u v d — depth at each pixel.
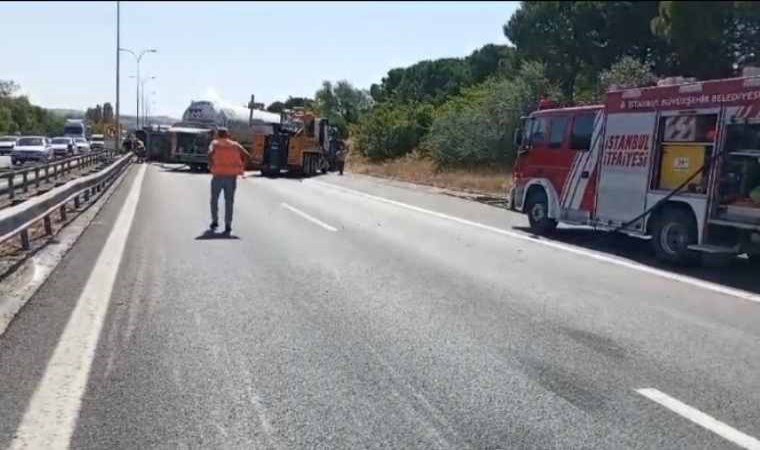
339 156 43.03
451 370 6.05
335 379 5.77
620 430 4.89
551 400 5.41
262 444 4.56
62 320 7.31
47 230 13.11
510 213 20.56
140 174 37.09
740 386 5.82
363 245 13.08
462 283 9.80
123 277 9.58
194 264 10.66
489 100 39.84
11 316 7.38
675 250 12.10
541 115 16.17
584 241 15.08
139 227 14.95
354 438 4.68
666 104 12.39
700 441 4.74
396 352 6.52
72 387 5.44
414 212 20.05
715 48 37.09
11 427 4.72
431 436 4.73
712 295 9.55
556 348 6.77
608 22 42.19
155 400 5.23
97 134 107.00
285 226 15.70
